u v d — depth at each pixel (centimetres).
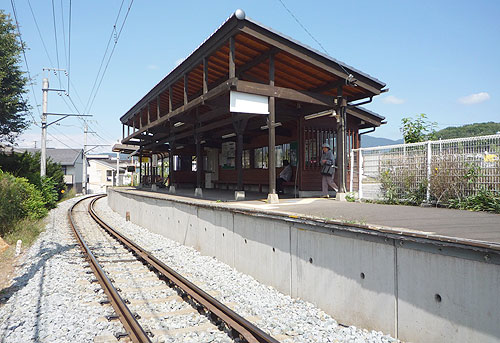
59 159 4647
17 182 1516
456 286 345
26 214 1503
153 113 1978
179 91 1502
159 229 1355
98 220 1717
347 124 1244
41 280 696
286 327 454
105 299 571
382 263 426
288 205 825
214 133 1644
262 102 897
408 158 824
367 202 902
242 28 819
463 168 698
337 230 491
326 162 1066
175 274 670
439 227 455
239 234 766
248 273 729
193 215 1028
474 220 525
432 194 754
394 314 410
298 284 578
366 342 404
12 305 569
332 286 504
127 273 753
